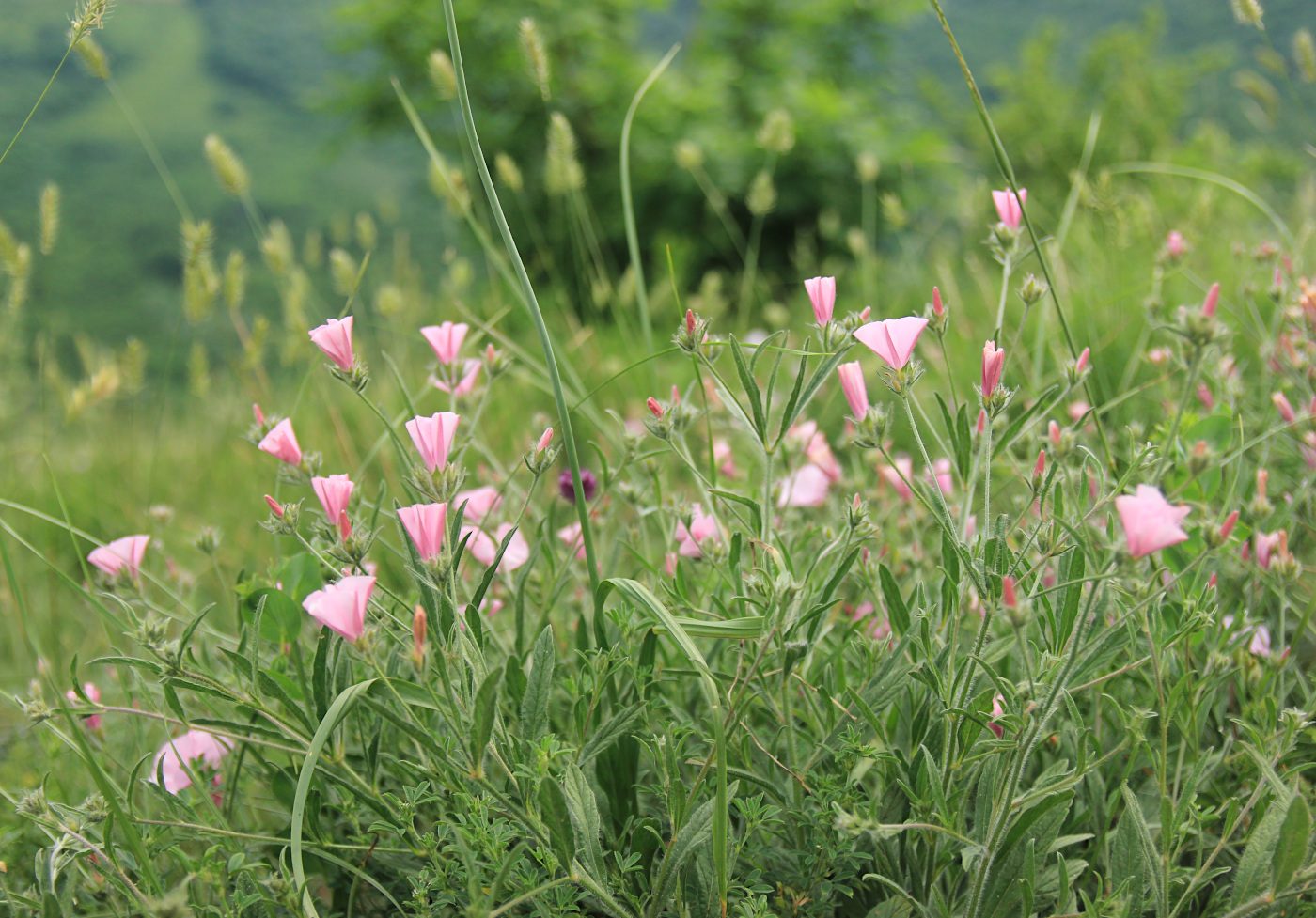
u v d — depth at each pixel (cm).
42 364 265
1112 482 152
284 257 294
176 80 5281
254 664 125
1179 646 138
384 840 133
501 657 163
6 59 4541
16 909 128
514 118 1172
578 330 388
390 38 1206
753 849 125
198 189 4150
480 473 217
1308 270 286
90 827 130
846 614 176
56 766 185
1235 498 179
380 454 307
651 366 245
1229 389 185
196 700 184
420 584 110
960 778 121
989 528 121
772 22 1295
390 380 425
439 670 105
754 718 155
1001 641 122
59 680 234
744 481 221
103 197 3891
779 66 1245
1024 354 271
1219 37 1308
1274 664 142
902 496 196
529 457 119
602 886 110
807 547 184
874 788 144
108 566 160
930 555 184
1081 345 309
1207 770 128
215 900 140
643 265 1141
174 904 99
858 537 125
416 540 108
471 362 170
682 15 2473
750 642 125
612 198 1124
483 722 102
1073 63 1411
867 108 1256
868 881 130
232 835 125
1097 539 127
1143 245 412
